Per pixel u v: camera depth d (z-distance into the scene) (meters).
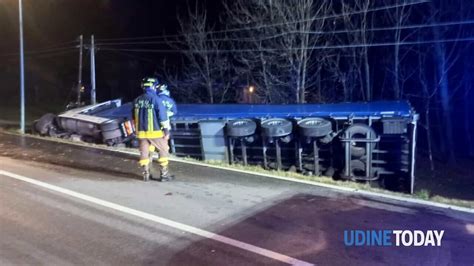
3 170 10.23
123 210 7.13
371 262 5.19
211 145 14.58
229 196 7.78
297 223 6.42
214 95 30.62
